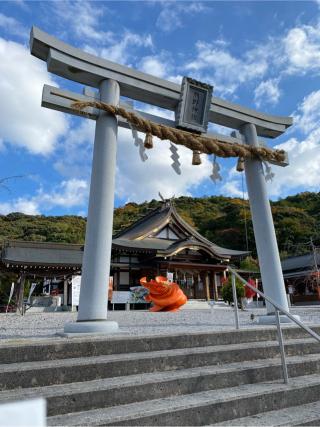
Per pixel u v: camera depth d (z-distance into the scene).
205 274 27.95
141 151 5.64
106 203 5.09
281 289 6.36
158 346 3.92
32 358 3.29
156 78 6.00
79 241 42.56
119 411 2.70
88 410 2.77
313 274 30.62
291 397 3.35
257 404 3.13
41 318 11.09
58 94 5.24
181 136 5.90
